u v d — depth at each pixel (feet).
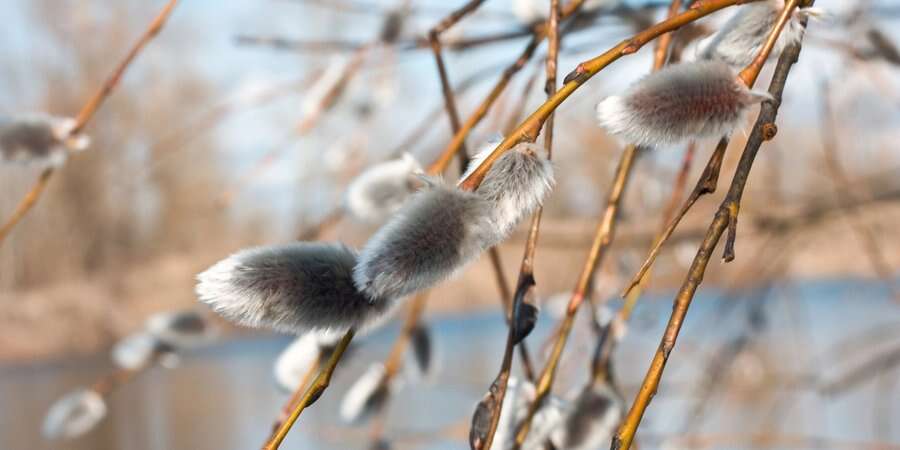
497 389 1.39
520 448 1.46
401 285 1.21
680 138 1.29
